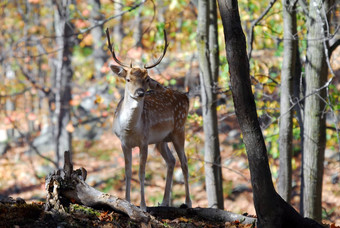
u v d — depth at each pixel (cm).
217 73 1270
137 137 875
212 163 1230
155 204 1805
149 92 999
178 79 2094
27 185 2225
